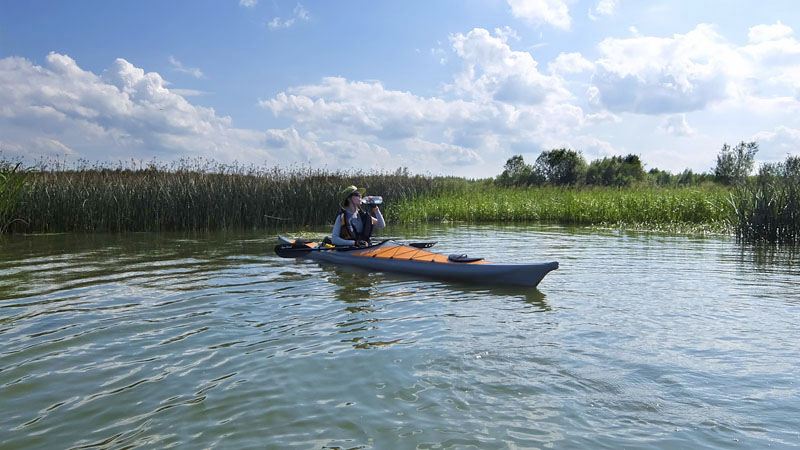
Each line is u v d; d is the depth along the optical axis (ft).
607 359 12.02
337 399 9.87
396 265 23.57
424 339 13.48
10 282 20.90
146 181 49.70
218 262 26.55
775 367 11.49
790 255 29.40
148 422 8.98
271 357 12.13
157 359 12.01
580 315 15.96
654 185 95.14
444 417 9.14
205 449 8.07
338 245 27.02
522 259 27.55
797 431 8.61
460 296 18.66
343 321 15.23
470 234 42.63
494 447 8.10
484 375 11.04
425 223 56.34
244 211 50.70
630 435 8.51
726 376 11.00
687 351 12.57
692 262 26.55
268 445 8.19
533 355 12.27
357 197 27.20
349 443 8.24
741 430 8.67
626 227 49.98
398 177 70.28
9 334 13.83
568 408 9.50
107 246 33.81
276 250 28.32
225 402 9.75
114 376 11.01
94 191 45.88
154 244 35.12
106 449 8.07
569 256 28.76
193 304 17.21
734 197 42.78
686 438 8.41
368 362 11.80
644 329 14.42
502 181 122.52
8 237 39.88
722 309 16.67
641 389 10.33
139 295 18.53
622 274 23.11
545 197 66.64
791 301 17.75
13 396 10.00
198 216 48.52
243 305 17.11
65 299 17.85
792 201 35.94
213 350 12.62
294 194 53.16
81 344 13.05
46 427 8.79
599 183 111.65
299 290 19.56
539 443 8.24
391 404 9.66
